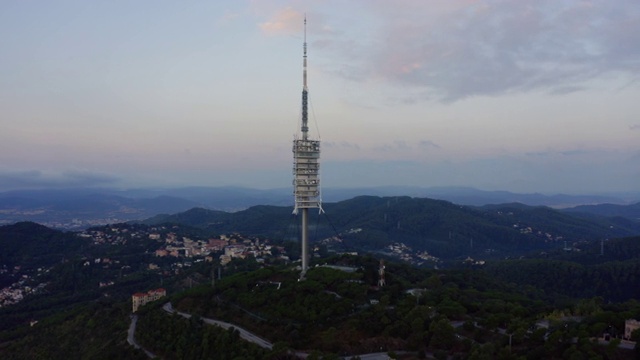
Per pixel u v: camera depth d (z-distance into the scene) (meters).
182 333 192.88
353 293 198.38
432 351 157.12
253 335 182.75
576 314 178.62
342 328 172.38
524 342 149.75
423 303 191.50
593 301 187.12
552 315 171.38
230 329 181.00
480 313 182.50
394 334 166.50
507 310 182.62
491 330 164.62
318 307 188.12
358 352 159.75
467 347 153.00
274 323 184.88
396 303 192.25
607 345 137.38
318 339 167.88
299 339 169.00
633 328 143.50
